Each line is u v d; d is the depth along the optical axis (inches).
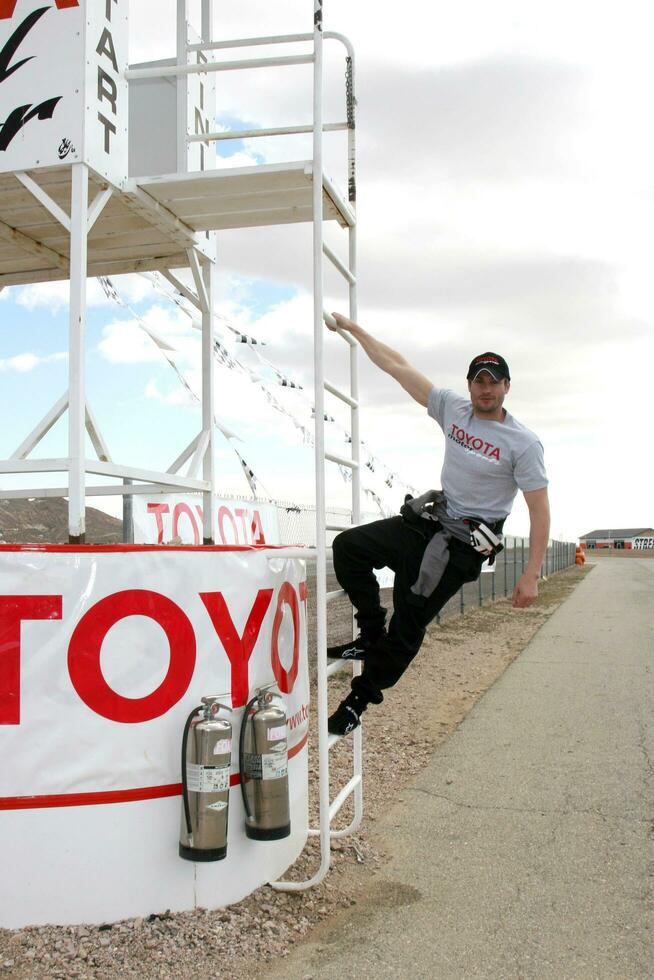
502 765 222.5
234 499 297.4
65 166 136.4
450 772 215.8
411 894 140.3
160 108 173.0
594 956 119.8
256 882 132.1
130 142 174.2
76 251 134.7
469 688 338.3
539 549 141.6
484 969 115.3
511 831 171.8
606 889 143.3
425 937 124.5
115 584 120.7
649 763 222.2
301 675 150.9
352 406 167.0
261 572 134.9
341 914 131.6
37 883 117.2
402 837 168.2
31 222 168.6
